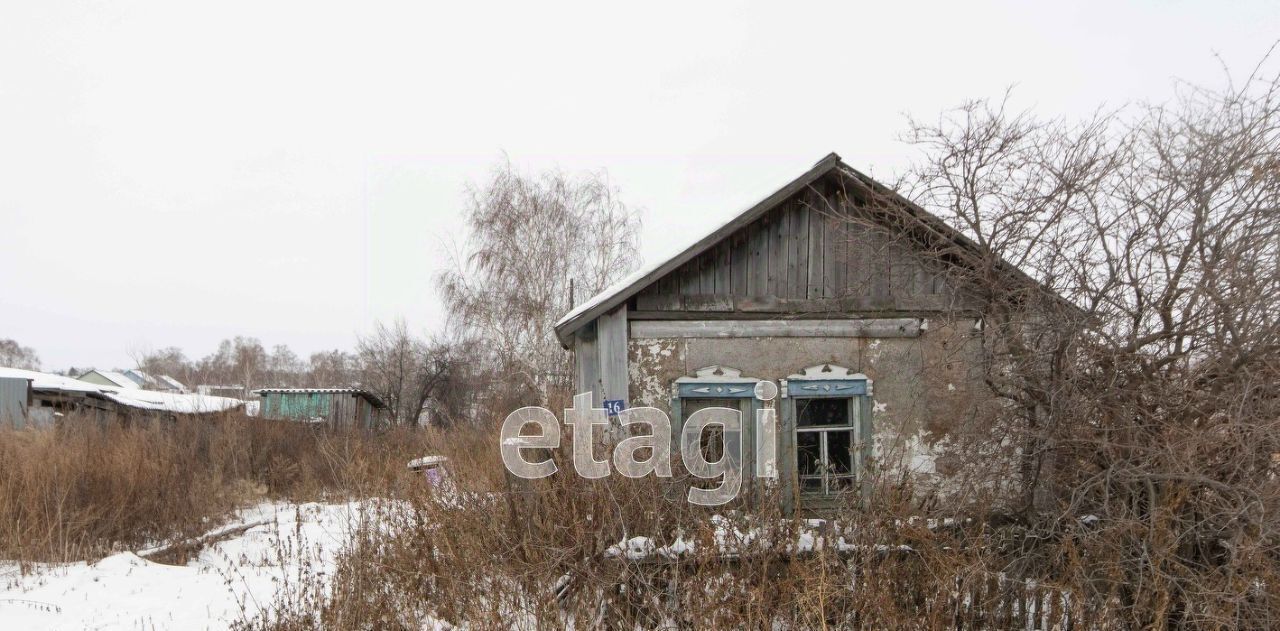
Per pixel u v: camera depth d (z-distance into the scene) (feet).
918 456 26.08
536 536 18.11
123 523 32.07
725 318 26.99
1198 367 16.35
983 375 19.45
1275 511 14.34
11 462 31.91
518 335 67.56
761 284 27.20
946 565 15.64
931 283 26.89
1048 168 17.56
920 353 26.68
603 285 71.15
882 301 26.94
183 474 37.91
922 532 16.21
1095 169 17.33
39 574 26.58
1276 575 14.33
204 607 23.09
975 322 20.57
